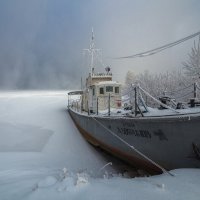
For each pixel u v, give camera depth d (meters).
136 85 8.22
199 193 4.22
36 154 11.48
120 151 9.78
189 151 6.37
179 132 6.44
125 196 4.14
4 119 19.17
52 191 4.54
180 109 7.16
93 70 16.72
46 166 9.65
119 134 9.43
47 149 12.41
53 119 19.44
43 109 24.03
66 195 4.30
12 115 20.75
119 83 13.91
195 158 6.28
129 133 8.66
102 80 15.23
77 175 5.50
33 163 10.03
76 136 15.06
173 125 6.52
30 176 6.89
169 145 6.90
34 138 14.27
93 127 12.38
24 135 14.87
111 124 9.77
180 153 6.64
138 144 8.30
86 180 4.84
